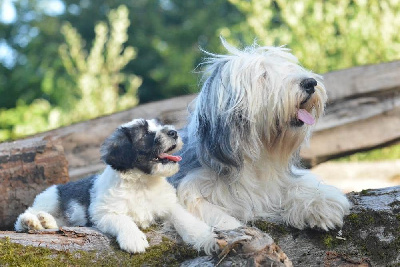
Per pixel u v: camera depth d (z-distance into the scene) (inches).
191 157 240.7
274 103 224.1
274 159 233.9
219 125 229.5
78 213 226.4
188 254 205.8
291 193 228.4
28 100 762.2
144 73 863.7
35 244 195.3
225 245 193.0
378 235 215.8
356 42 546.0
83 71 677.3
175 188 232.7
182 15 942.4
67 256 195.5
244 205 229.6
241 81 229.6
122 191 212.5
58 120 609.6
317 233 218.2
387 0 543.2
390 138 349.1
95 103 634.8
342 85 349.4
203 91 239.0
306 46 543.2
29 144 288.0
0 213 281.0
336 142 346.6
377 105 349.1
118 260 198.4
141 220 214.8
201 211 224.5
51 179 284.5
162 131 217.9
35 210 236.8
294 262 215.2
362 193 232.1
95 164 340.5
